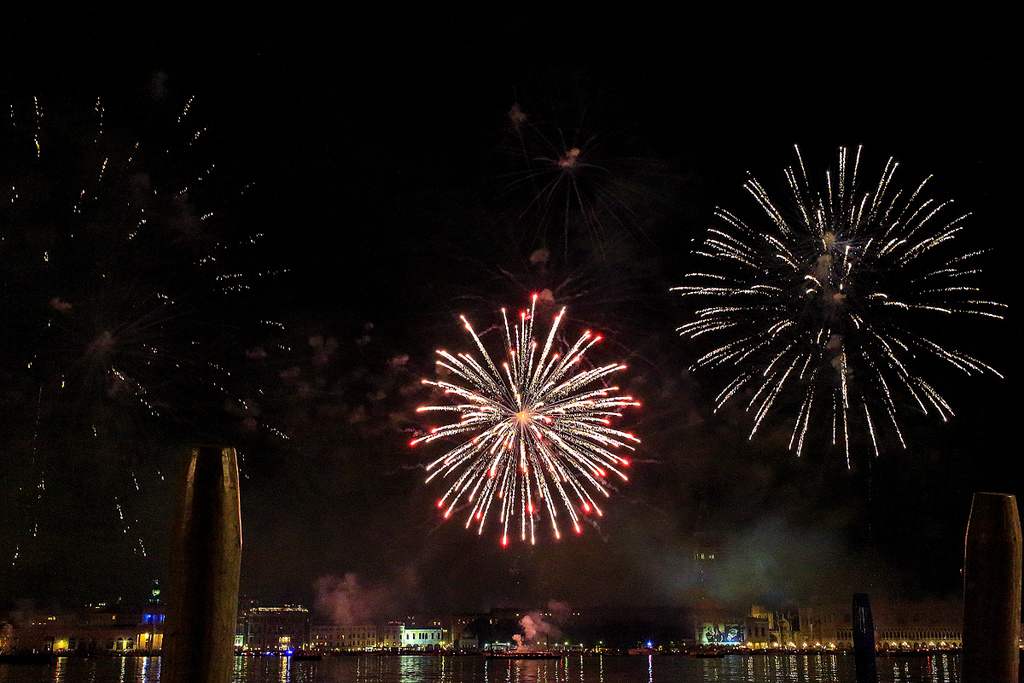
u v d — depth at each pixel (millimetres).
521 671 122750
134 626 174000
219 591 8539
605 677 100750
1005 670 10477
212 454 8758
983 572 10688
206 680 8359
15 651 157000
